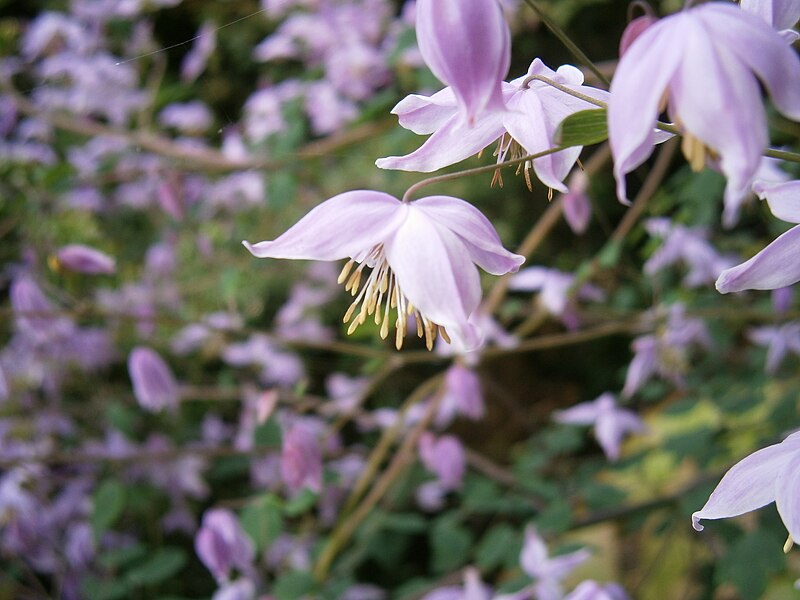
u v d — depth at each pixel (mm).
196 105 314
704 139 73
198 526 360
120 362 351
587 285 266
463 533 254
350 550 300
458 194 419
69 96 305
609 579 319
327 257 94
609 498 239
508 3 267
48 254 288
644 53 75
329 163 337
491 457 445
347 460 297
